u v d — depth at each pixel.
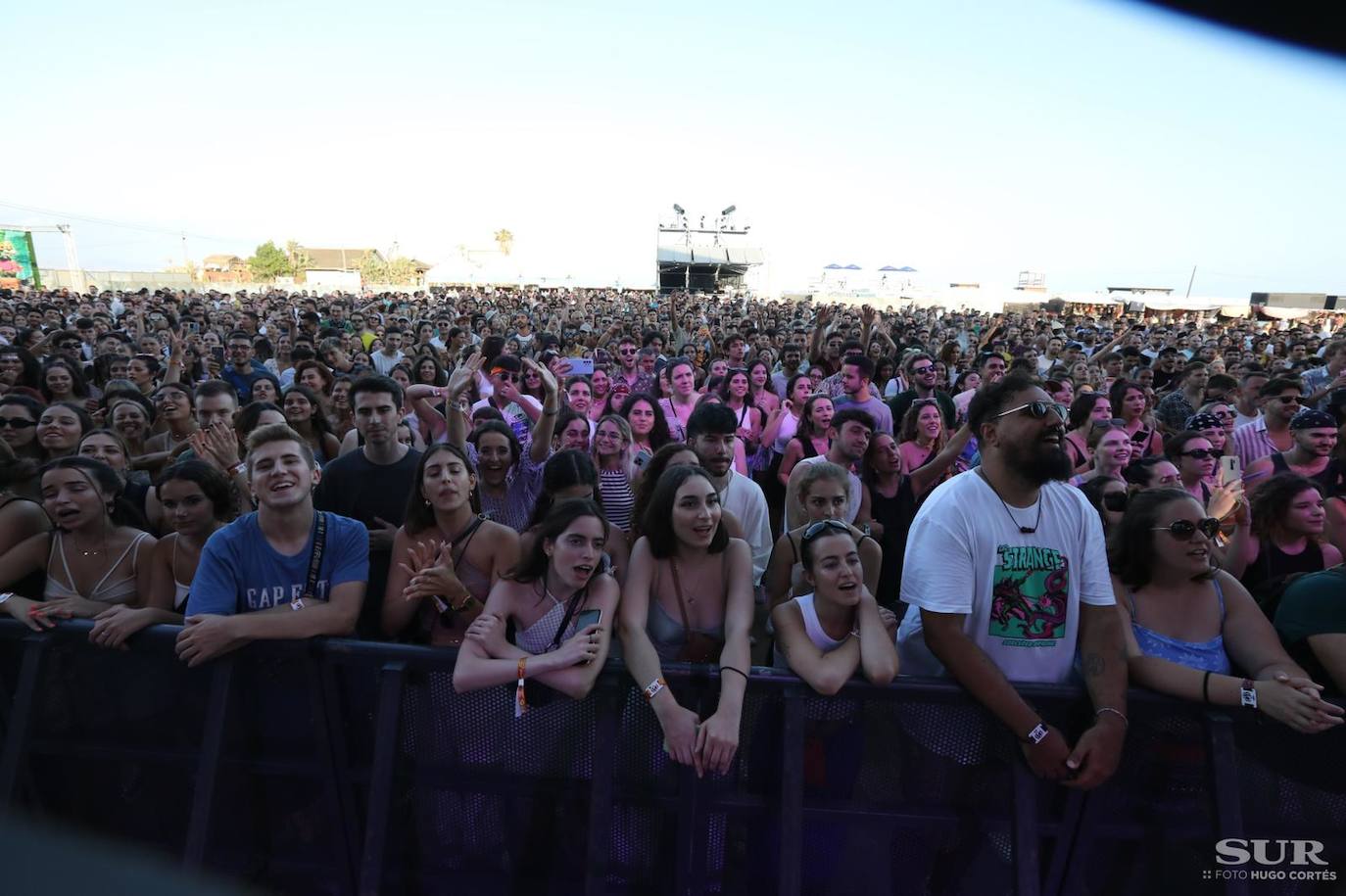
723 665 2.25
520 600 2.42
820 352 9.76
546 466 3.45
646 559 2.56
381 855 2.23
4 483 3.39
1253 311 37.00
